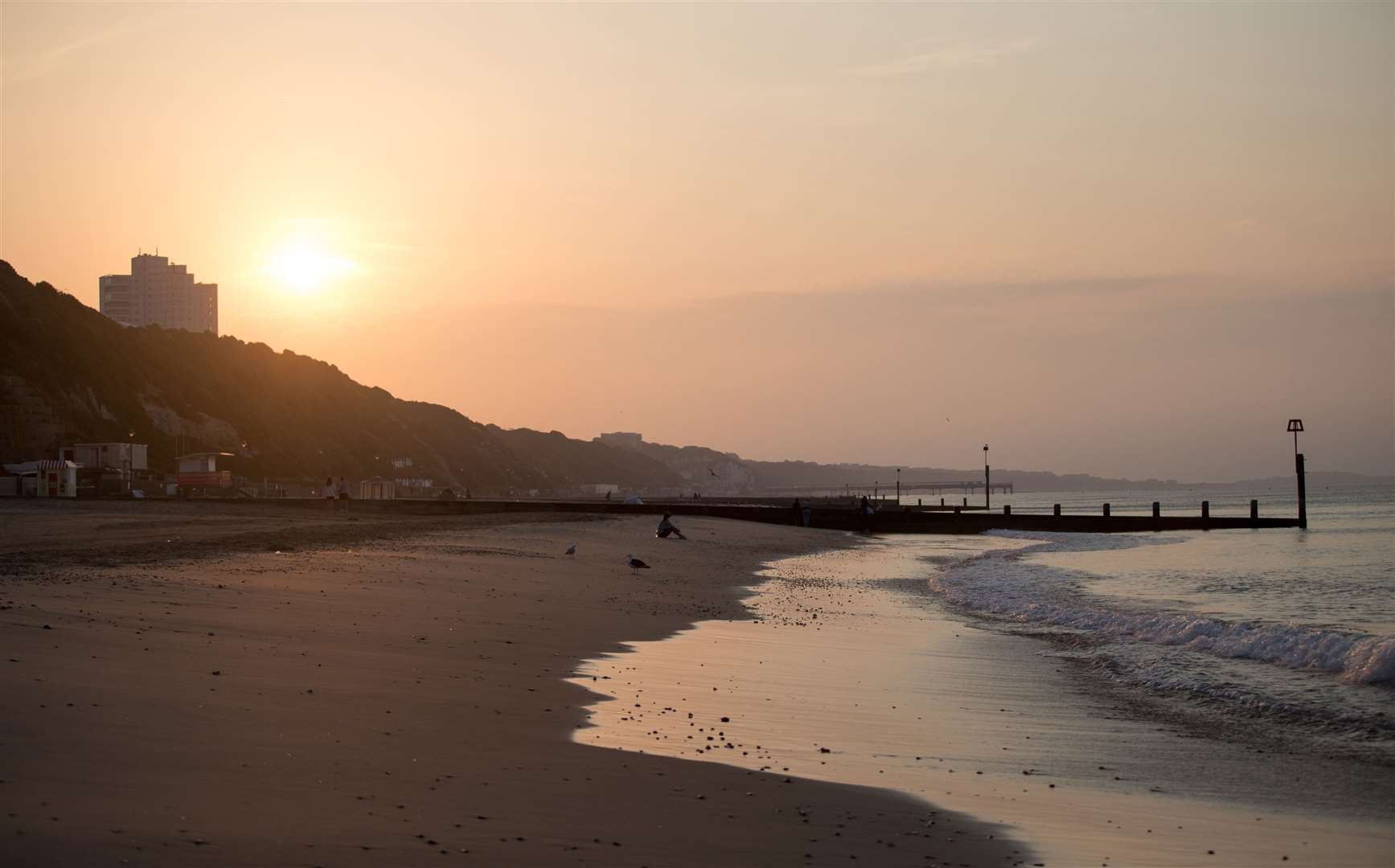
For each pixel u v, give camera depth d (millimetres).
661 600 25391
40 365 120688
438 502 84188
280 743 9141
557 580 27797
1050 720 13273
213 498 85750
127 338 148875
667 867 6910
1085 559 48438
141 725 9211
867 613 25109
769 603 26734
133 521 47406
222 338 181375
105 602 16734
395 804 7750
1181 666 17391
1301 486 84625
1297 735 12594
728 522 75812
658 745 10617
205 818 6988
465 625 18172
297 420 170000
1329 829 9000
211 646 13656
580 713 11844
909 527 82125
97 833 6473
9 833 6309
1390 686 15547
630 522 66000
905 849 7777
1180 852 8227
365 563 28281
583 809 8086
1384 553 52094
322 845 6695
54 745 8312
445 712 11148
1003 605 26734
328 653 14172
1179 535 74938
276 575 23422
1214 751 11750
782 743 11195
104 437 119062
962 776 10320
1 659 11320
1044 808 9281
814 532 71625
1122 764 11164
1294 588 32844
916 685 15445
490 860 6727
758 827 8016
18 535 35219
